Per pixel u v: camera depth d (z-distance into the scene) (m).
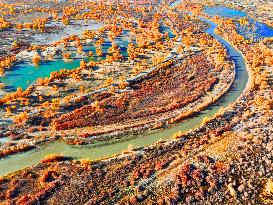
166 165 77.00
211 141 83.62
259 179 71.50
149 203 68.00
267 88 108.38
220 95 106.38
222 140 83.56
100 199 69.38
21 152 83.94
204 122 91.81
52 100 101.81
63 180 74.25
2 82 115.75
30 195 70.81
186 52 135.88
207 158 76.94
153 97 105.50
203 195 68.88
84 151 84.44
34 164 80.31
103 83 112.81
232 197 68.31
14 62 129.12
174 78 116.50
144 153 81.31
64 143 86.81
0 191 72.19
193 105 101.88
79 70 119.75
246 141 81.31
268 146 78.62
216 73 119.81
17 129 90.44
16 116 94.81
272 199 67.56
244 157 76.44
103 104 100.31
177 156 79.38
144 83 112.69
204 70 121.50
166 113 98.00
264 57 130.12
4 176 76.00
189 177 72.44
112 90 107.50
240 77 117.69
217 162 75.62
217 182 71.12
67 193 71.19
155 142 86.94
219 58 127.75
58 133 89.25
